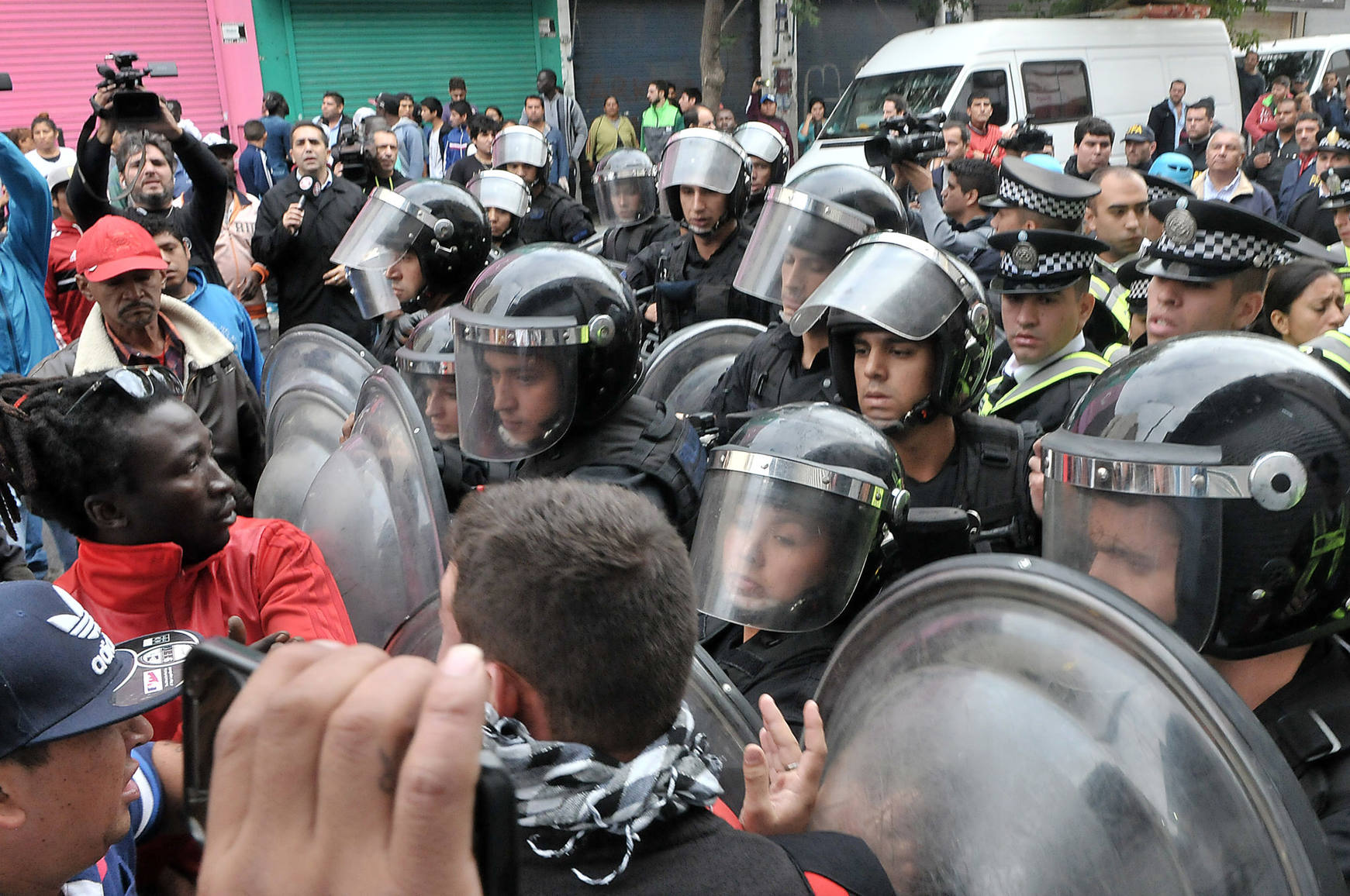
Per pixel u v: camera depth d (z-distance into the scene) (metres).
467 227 3.17
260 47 13.08
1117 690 0.96
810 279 2.70
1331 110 12.60
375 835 0.42
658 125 13.65
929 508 1.66
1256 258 2.30
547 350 1.99
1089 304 2.69
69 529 1.68
